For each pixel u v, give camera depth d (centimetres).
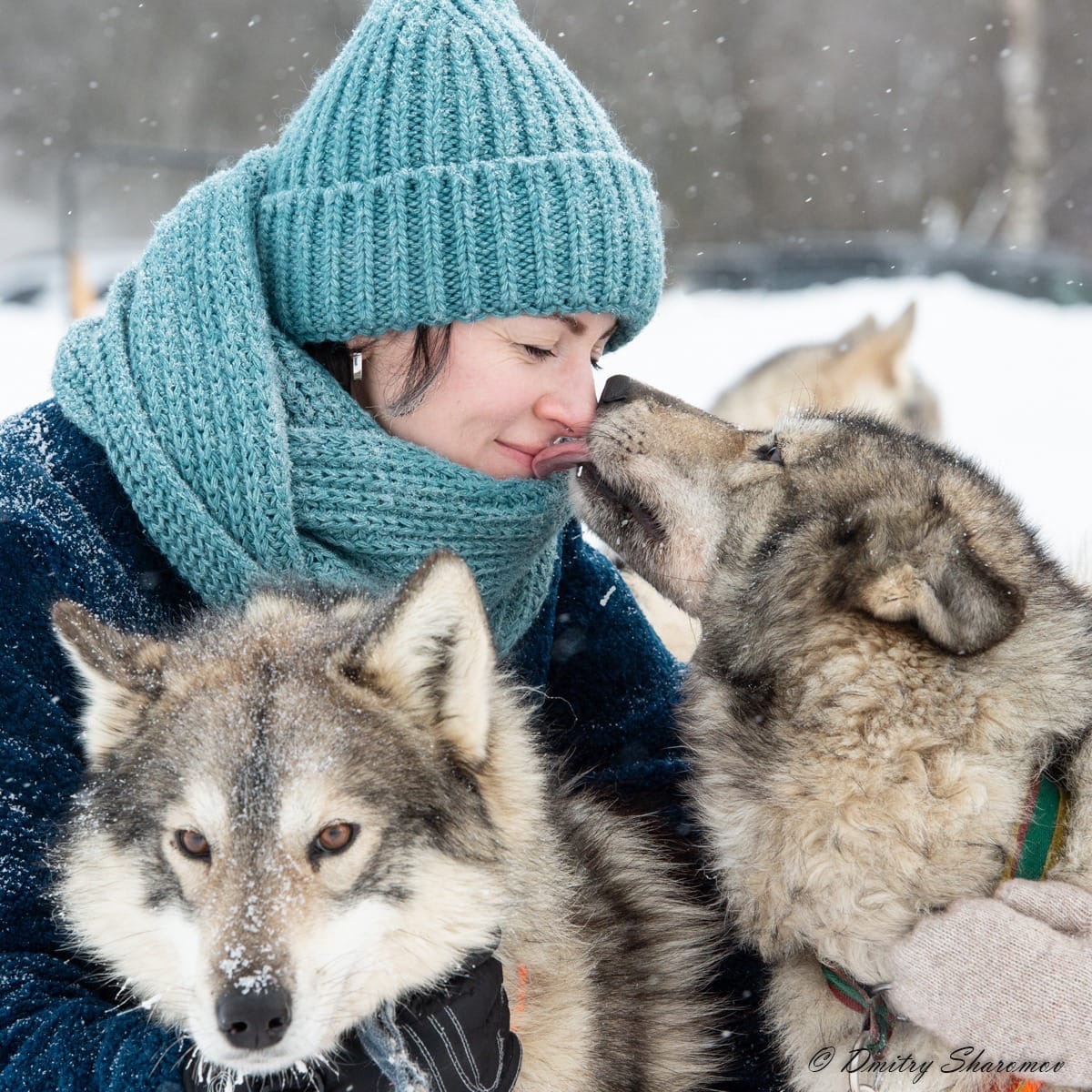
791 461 291
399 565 272
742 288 1191
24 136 1994
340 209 267
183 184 1470
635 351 1002
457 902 219
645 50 1839
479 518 273
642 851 282
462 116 266
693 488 301
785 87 1856
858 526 266
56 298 1089
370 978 212
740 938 269
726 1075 268
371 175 266
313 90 287
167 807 209
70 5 2045
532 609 301
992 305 1085
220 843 204
